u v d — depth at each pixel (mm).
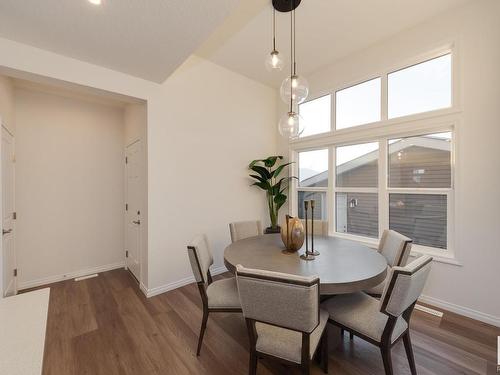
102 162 3729
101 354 1910
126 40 2105
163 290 3004
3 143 2498
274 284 1222
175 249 3127
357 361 1814
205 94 3430
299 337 1387
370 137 3078
